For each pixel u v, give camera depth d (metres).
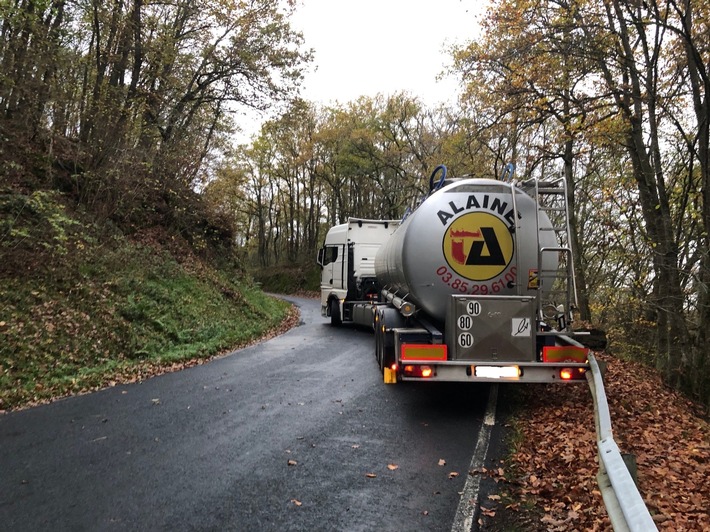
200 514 3.81
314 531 3.60
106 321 10.75
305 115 24.12
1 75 12.30
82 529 3.52
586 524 3.75
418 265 7.21
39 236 11.67
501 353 6.55
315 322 20.64
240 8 20.53
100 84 15.49
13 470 4.57
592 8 10.15
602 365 6.45
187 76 21.77
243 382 8.71
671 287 10.15
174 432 5.82
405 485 4.46
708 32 9.19
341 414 6.77
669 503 4.14
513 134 14.84
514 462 5.08
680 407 8.30
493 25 11.57
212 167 22.33
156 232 18.38
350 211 48.34
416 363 6.52
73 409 6.74
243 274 23.86
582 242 17.45
